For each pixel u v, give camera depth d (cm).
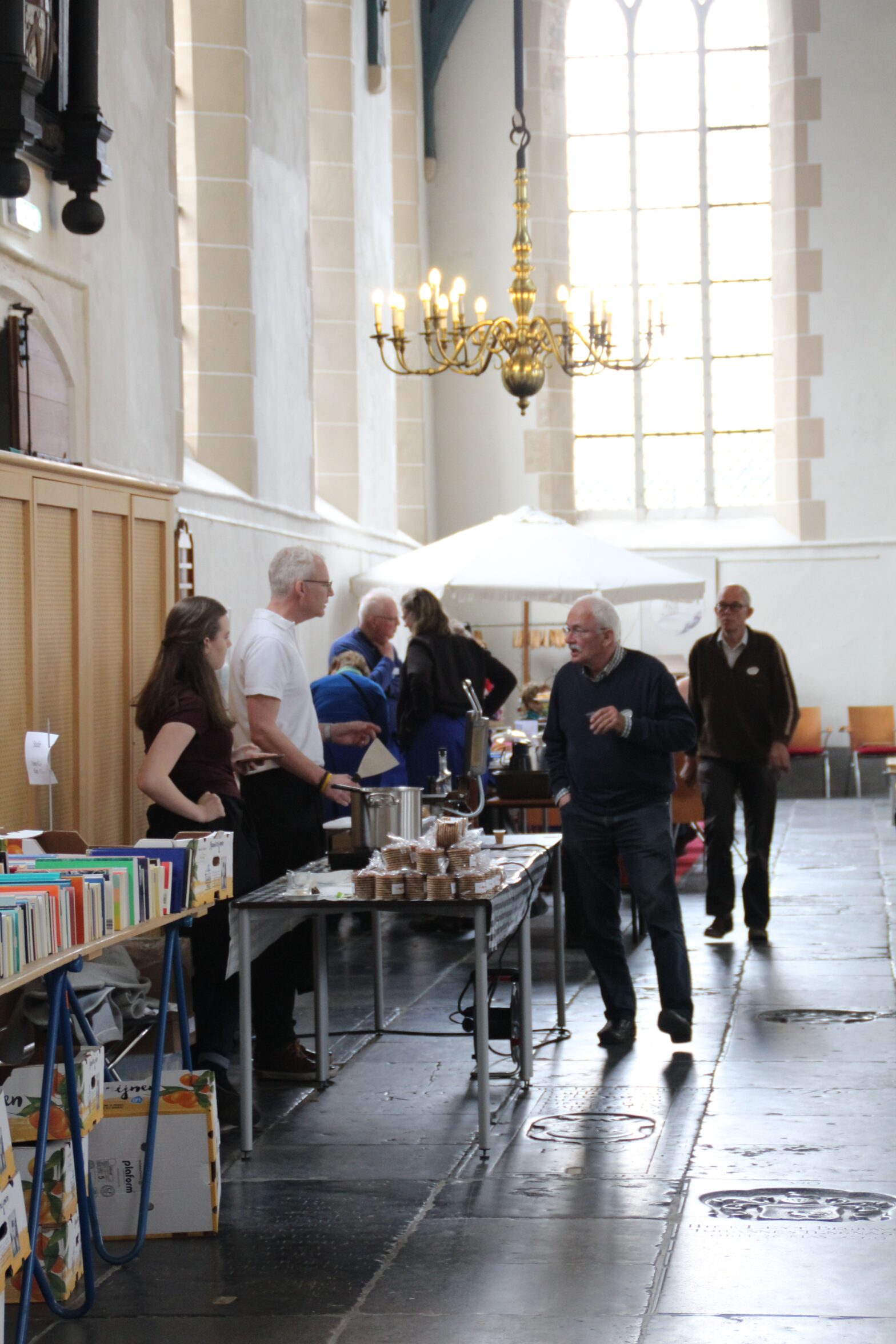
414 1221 422
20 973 327
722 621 833
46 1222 372
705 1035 632
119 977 550
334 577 1277
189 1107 418
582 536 1159
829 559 1795
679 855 1141
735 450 1859
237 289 1048
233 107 1046
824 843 1289
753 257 1853
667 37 1848
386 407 1531
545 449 1828
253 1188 455
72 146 588
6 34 511
